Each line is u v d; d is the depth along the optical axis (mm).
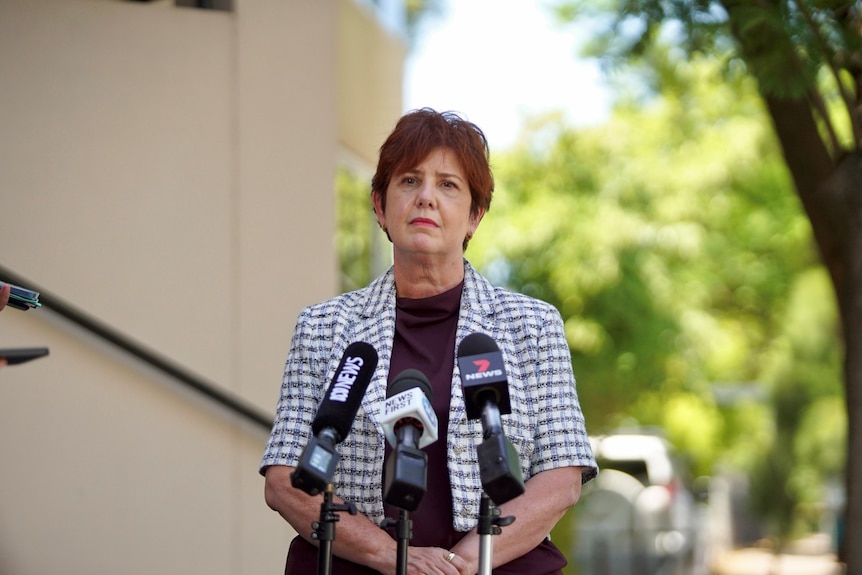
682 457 29250
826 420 27406
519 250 24594
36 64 9219
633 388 25391
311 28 9828
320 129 9805
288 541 9492
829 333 27266
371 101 12492
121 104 9391
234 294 9555
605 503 22234
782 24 8172
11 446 8945
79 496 9070
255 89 9703
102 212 9305
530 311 5832
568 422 5648
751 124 24469
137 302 9328
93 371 9141
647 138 25156
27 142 9164
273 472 5648
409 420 4797
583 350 24875
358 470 5543
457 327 5789
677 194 24922
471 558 5293
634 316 24672
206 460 9359
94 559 9078
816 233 8961
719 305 29266
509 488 4559
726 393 32062
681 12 9070
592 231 24469
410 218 5699
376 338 5781
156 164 9438
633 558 21906
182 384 9328
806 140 8891
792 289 28359
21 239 9117
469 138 5777
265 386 9539
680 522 23922
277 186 9703
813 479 27859
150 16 9477
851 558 8438
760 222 27094
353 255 12195
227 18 9680
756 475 27938
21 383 8977
